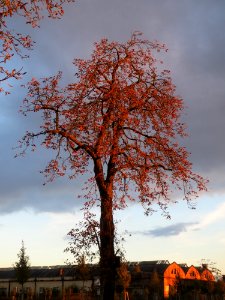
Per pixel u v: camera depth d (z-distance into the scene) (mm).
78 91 19703
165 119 20547
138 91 20172
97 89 20031
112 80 20188
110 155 19844
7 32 12195
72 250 20781
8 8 12117
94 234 20328
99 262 19656
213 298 72938
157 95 20422
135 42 20578
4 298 72125
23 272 69562
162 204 21266
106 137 19750
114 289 19109
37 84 19547
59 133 19562
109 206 19797
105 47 20391
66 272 80000
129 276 36781
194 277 83125
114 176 20266
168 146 20562
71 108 19562
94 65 20047
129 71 20359
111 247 19438
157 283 71812
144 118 20312
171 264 80562
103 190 19844
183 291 71688
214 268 64750
